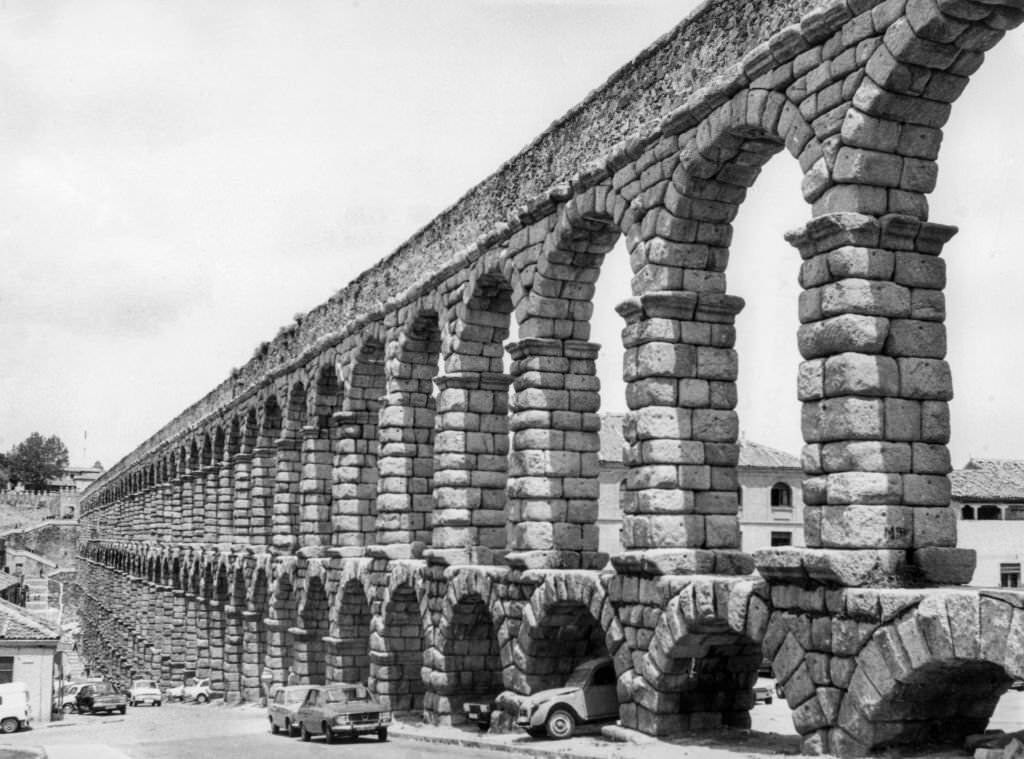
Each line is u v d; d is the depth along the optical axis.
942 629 19.08
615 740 27.14
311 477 51.31
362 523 46.50
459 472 37.00
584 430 32.59
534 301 32.59
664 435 26.94
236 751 35.75
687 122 26.28
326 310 51.25
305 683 50.41
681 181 26.62
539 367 32.31
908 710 20.58
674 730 26.39
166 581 86.88
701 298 27.27
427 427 42.50
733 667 26.61
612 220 30.55
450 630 36.28
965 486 63.44
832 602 21.20
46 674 59.75
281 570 54.31
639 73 28.70
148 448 100.19
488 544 37.12
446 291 38.53
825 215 21.78
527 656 31.62
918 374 21.69
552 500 32.06
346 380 47.31
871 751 20.69
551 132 32.69
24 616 62.91
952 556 21.23
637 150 28.16
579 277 32.53
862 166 21.70
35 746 40.09
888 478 21.19
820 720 21.45
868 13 21.61
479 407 37.41
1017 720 38.91
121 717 61.81
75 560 171.38
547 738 29.86
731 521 27.22
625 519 27.69
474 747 31.31
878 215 21.84
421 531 41.97
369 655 43.66
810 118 22.81
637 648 26.84
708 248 27.47
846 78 22.03
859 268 21.58
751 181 26.69
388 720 37.88
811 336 22.16
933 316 21.97
